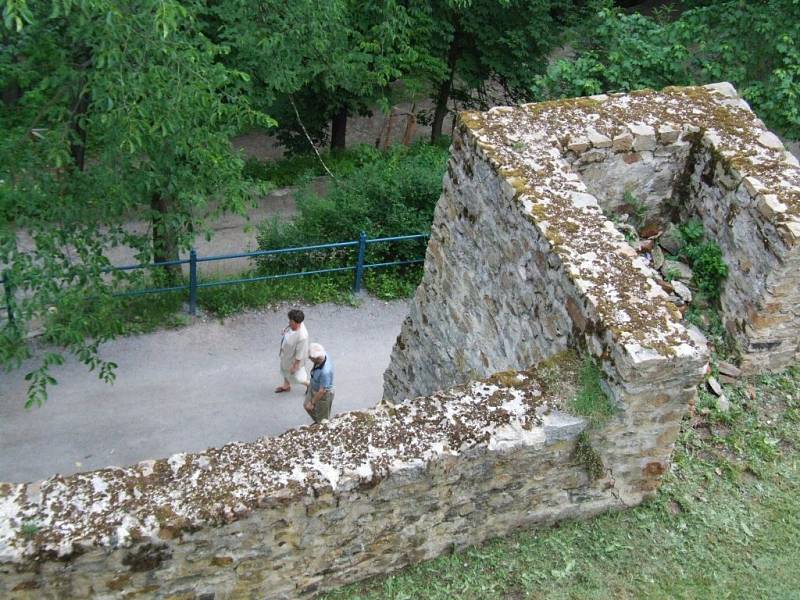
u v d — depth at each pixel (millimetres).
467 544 4574
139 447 9062
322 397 8742
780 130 10305
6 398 9422
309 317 11352
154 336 10617
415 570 4473
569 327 4797
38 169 7848
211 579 3994
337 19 11297
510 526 4633
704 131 6184
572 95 10562
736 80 10266
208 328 10883
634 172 6297
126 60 7266
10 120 8773
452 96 17906
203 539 3797
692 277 6152
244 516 3805
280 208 15328
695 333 5855
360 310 11609
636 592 4418
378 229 12148
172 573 3867
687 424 5434
